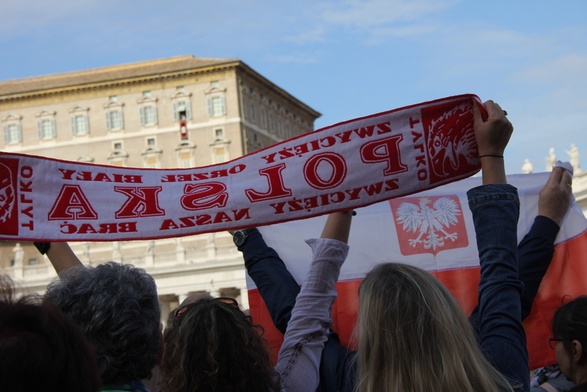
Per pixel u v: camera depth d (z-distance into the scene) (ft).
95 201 15.17
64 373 7.16
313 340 13.06
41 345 7.09
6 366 6.91
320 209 14.70
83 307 10.43
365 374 10.21
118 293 10.62
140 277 11.10
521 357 10.85
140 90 302.25
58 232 14.98
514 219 11.97
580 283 16.19
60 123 303.68
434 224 17.44
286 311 14.64
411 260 17.46
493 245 11.71
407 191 14.52
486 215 11.94
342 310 17.22
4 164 14.71
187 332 11.11
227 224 15.11
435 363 9.90
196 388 10.91
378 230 17.49
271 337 16.53
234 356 10.99
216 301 11.58
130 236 15.19
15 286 7.91
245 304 216.33
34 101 304.71
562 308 13.14
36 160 14.94
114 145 301.63
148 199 15.29
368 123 14.46
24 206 14.90
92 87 302.25
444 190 17.71
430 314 10.12
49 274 215.92
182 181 15.25
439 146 14.34
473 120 14.20
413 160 14.43
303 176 14.66
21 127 303.89
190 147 298.15
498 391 9.98
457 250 17.35
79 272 11.02
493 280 11.49
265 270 15.19
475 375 9.96
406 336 10.05
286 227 17.92
